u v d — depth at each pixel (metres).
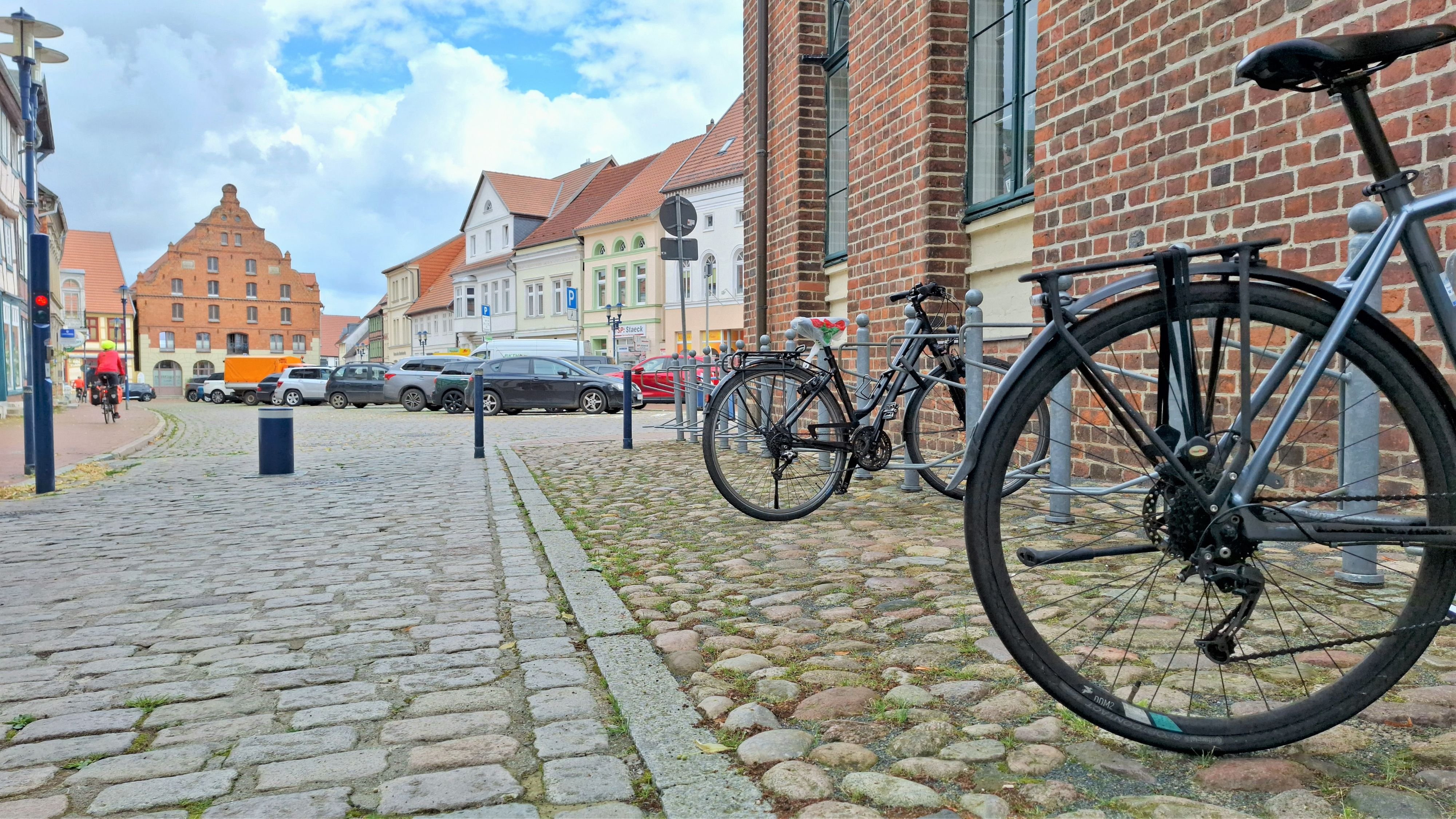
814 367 5.31
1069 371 1.94
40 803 2.05
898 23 7.95
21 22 11.16
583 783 2.05
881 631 3.10
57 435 17.20
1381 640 1.94
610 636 3.17
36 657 3.19
